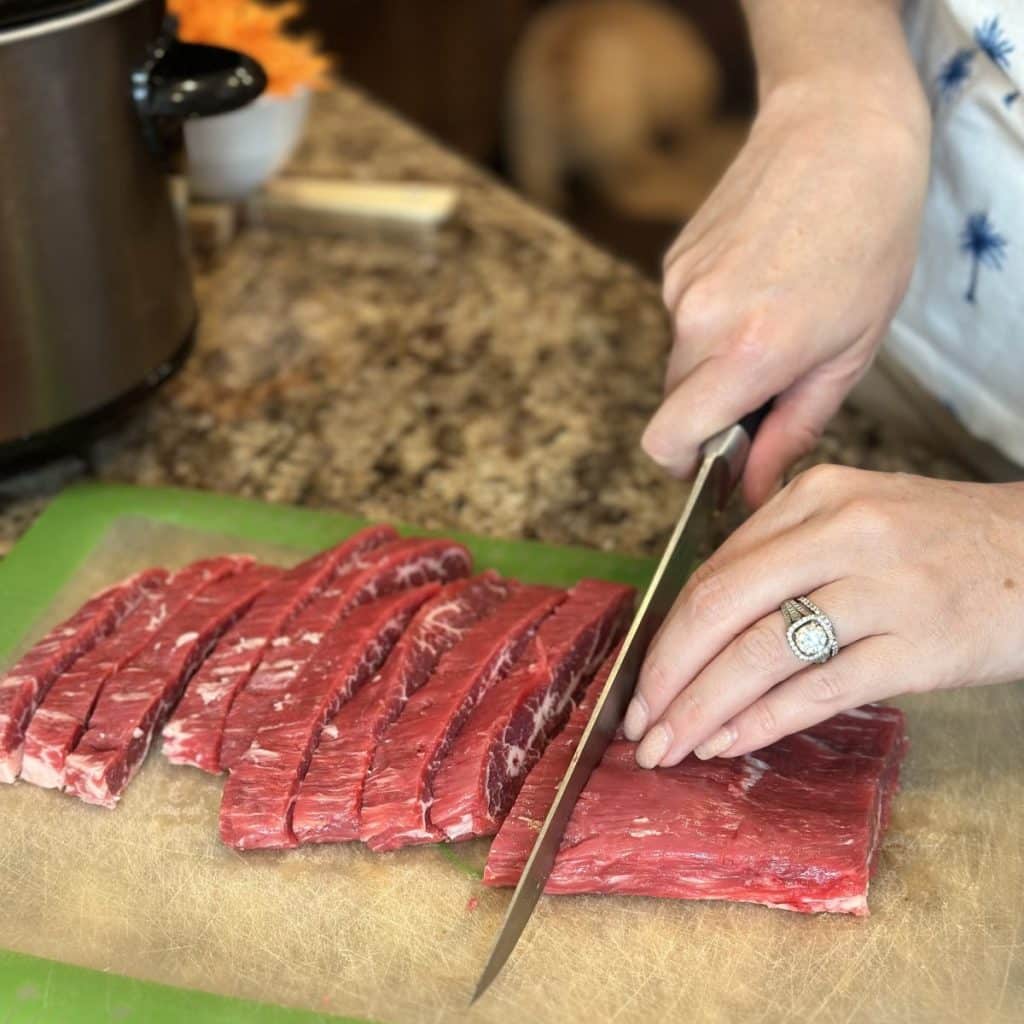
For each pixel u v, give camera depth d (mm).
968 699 694
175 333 778
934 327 775
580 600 706
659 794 639
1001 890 631
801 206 683
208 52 730
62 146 691
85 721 672
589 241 985
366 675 689
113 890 633
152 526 767
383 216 968
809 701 616
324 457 815
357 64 1831
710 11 1934
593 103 1699
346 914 626
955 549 618
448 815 638
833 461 806
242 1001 601
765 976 608
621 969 610
